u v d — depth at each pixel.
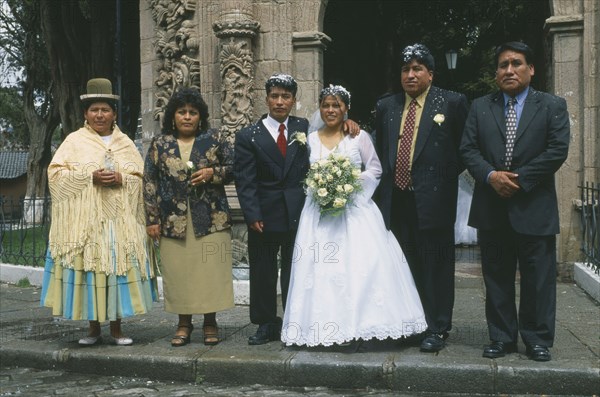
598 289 7.12
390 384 4.75
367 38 17.48
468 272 9.70
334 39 17.08
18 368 5.59
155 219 5.52
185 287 5.43
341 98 5.37
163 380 5.14
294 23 9.15
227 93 9.02
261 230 5.44
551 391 4.51
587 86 8.20
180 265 5.45
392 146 5.31
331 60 17.14
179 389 4.90
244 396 4.70
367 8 17.33
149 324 6.54
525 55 4.82
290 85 5.48
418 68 5.22
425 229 5.16
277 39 9.13
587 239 8.07
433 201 5.16
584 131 8.23
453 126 5.23
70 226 5.44
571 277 8.43
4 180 43.06
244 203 5.44
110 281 5.48
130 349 5.45
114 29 20.56
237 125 9.00
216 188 5.54
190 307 5.41
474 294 8.00
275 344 5.47
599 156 8.15
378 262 5.11
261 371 4.95
